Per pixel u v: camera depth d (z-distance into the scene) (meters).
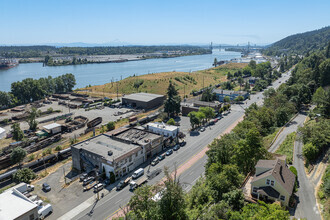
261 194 49.16
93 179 72.44
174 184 44.19
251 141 60.12
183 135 104.75
